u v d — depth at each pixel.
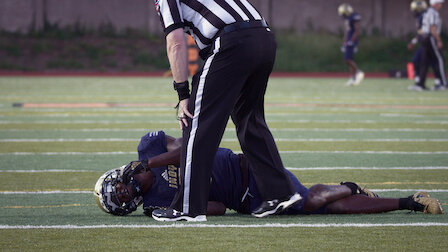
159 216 13.43
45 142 28.23
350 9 66.81
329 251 10.91
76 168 21.92
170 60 12.95
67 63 94.19
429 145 27.45
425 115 39.47
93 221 13.52
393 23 105.00
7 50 95.25
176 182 13.89
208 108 12.95
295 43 100.38
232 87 12.91
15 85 65.88
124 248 11.13
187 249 11.05
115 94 55.03
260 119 13.79
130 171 13.51
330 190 14.00
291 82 74.94
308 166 22.23
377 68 97.06
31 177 20.19
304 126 34.16
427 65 60.22
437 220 13.33
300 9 103.94
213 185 14.16
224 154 14.38
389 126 34.16
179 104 13.20
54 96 52.59
